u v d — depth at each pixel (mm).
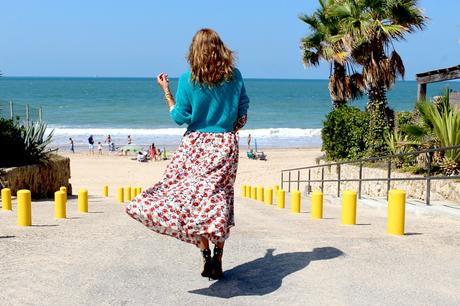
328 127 23094
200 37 4305
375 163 19938
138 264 5348
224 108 4383
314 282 4695
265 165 39406
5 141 16422
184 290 4508
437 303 4172
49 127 73688
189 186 4176
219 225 4020
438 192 13930
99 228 7891
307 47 26641
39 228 7965
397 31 20984
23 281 4742
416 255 5637
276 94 172750
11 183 15477
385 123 21312
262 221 9047
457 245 6141
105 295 4379
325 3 26047
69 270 5105
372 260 5414
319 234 6988
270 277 4859
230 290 4504
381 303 4168
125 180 33844
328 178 23562
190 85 4352
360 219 9156
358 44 21844
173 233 4203
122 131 68188
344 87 26672
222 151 4332
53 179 18750
